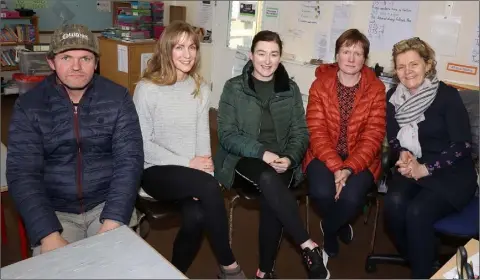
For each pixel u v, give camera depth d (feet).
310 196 6.83
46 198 4.94
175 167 6.07
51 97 5.14
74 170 5.26
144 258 3.41
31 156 4.98
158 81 6.10
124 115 5.45
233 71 13.09
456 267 4.66
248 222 8.42
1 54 8.34
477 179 6.50
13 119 5.02
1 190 5.41
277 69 7.04
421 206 6.03
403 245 6.73
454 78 8.92
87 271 3.22
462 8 8.57
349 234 7.71
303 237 6.00
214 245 5.92
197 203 5.85
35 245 4.74
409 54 6.50
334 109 7.08
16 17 7.50
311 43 11.27
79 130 5.20
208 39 14.08
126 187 5.21
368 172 6.89
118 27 10.46
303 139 6.98
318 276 5.97
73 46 4.85
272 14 11.97
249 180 6.37
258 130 6.91
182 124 6.27
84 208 5.41
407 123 6.76
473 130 6.66
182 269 5.99
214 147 10.60
